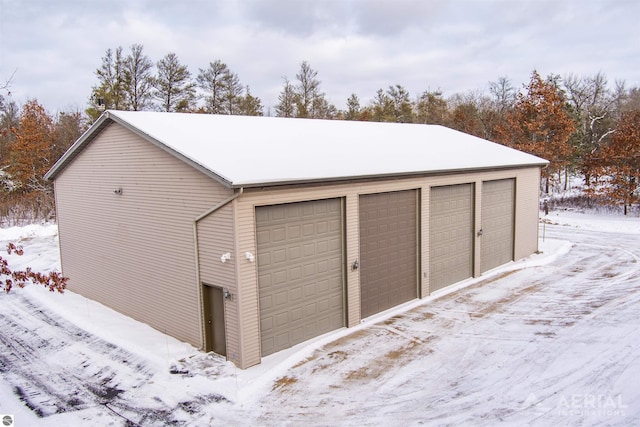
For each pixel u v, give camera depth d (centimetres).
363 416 744
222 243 930
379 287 1250
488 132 4094
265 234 962
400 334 1092
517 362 917
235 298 912
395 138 1661
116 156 1209
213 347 1013
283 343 1009
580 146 3866
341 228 1126
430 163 1392
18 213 2912
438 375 877
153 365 948
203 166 911
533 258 1856
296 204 1020
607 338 1011
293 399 804
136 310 1212
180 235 1033
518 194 1800
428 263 1398
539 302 1295
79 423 747
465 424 711
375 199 1222
